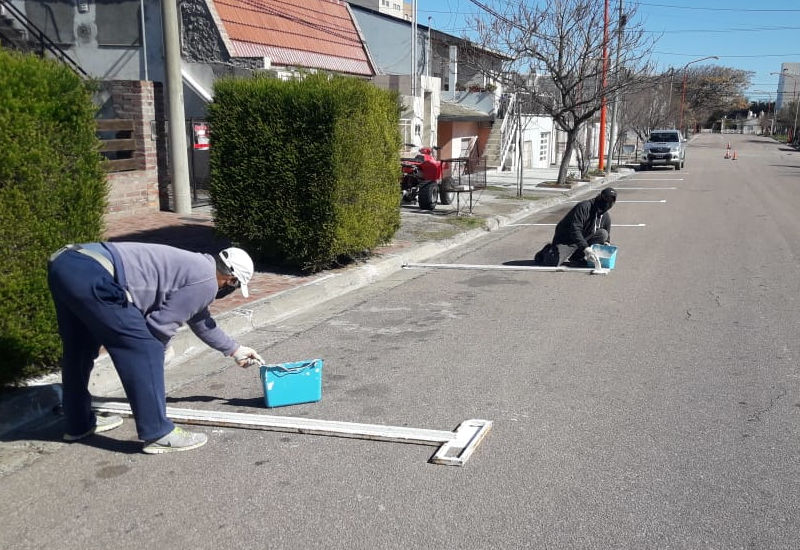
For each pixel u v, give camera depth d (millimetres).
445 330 6992
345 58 22297
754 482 3945
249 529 3510
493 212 16234
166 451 4324
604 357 6102
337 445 4426
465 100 30906
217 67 15672
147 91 12445
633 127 46250
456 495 3816
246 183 9039
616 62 23344
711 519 3576
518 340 6617
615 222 15250
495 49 23531
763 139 99250
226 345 4719
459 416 4875
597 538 3418
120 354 4125
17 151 4816
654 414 4879
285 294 8016
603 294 8430
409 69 27328
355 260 10078
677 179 29516
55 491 3881
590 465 4148
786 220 15523
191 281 4234
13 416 4746
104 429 4629
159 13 15727
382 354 6246
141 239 10523
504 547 3348
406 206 16531
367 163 9422
